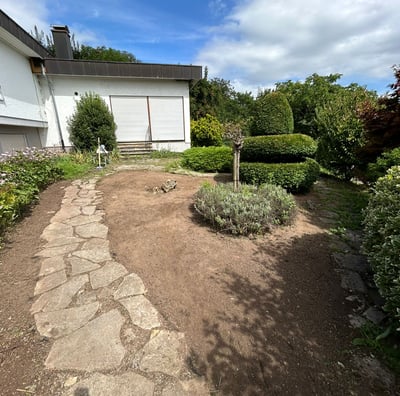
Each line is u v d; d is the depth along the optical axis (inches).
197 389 48.3
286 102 183.8
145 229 120.8
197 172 262.4
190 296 74.4
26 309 69.1
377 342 57.3
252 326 63.3
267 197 131.0
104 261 93.9
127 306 70.1
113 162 321.4
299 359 54.2
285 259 93.7
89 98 346.6
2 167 158.2
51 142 366.6
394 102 144.9
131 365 52.6
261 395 47.3
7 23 234.1
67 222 132.1
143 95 389.1
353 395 46.5
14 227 123.5
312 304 70.7
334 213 144.3
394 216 67.5
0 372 51.3
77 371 51.3
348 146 210.4
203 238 109.7
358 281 80.7
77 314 67.1
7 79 260.8
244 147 185.3
